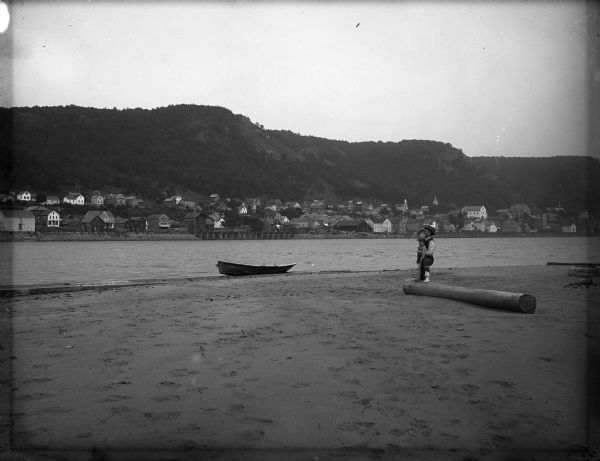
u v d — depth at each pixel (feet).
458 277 53.01
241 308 31.07
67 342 21.22
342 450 10.41
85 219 507.30
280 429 11.46
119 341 21.31
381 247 371.76
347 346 19.67
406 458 10.05
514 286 41.06
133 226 541.75
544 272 59.36
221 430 11.39
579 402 12.98
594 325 22.98
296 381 15.06
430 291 34.09
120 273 108.58
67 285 53.06
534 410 12.54
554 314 26.35
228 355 18.40
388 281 51.34
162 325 25.22
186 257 208.95
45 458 9.92
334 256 212.84
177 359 17.92
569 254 217.77
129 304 34.50
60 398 13.66
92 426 11.65
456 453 10.28
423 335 21.58
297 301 34.30
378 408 12.77
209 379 15.33
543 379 14.94
